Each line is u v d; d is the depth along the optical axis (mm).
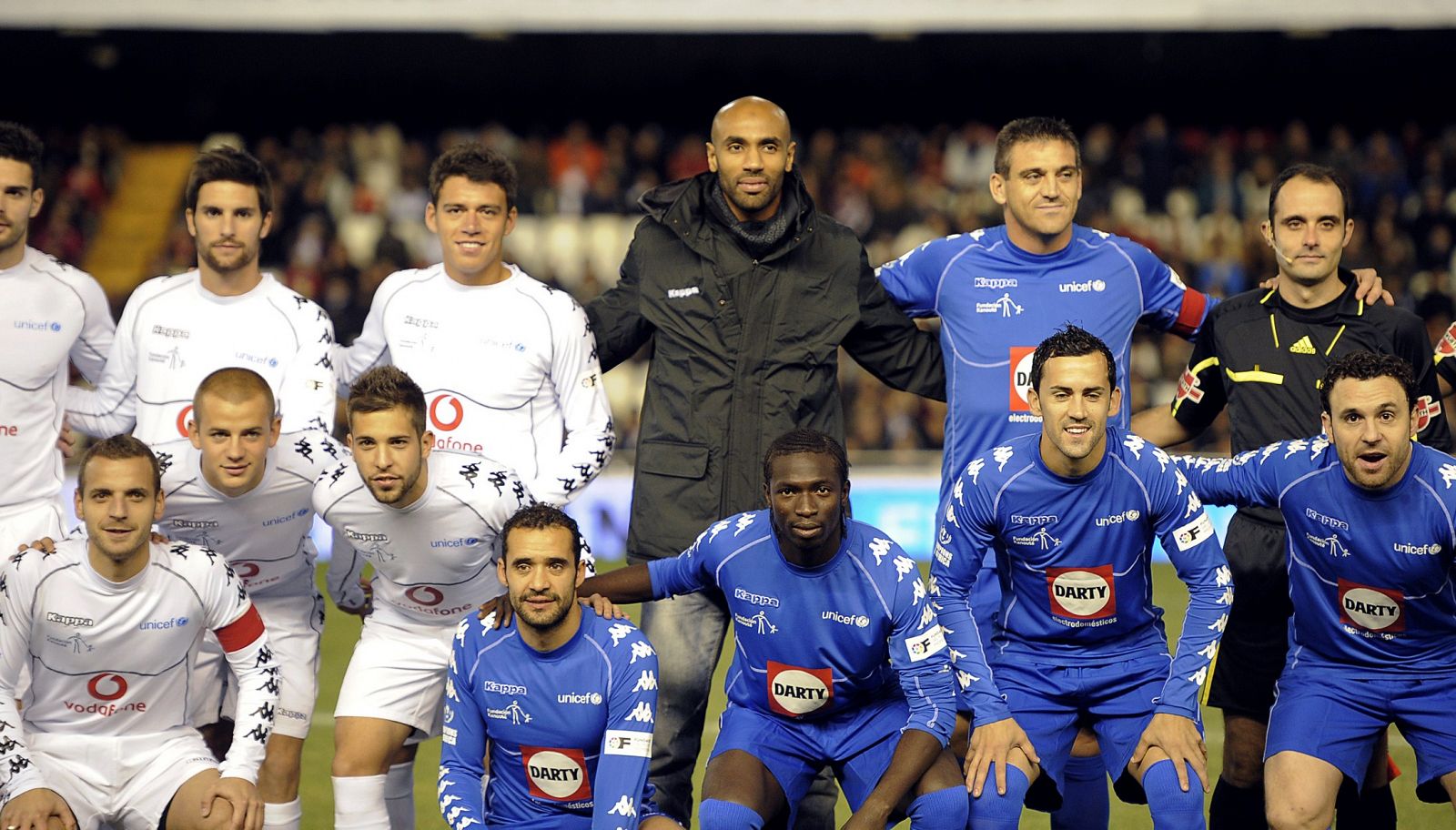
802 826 14031
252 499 14531
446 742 13328
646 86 53906
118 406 15258
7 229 14875
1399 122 51938
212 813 13359
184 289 15094
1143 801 13430
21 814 13062
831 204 47344
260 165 15023
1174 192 47906
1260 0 40531
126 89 53375
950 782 12766
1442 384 15258
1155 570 32719
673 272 14727
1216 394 15117
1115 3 40906
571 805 13297
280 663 15195
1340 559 13219
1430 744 13281
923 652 12945
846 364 38969
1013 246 14836
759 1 41812
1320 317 14281
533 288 14836
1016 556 13391
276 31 46969
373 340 15242
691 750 14328
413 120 55094
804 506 12250
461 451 14602
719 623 14305
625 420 39875
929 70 52125
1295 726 13344
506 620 13094
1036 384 12812
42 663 13703
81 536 13812
